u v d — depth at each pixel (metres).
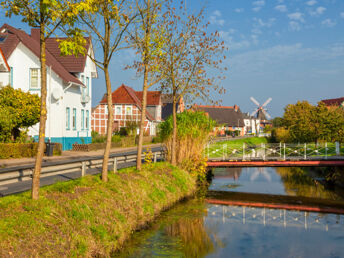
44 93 8.69
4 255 6.36
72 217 8.72
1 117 20.80
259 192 20.19
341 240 11.43
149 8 13.52
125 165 17.95
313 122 36.09
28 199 8.67
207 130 20.38
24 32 32.38
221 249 10.18
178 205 15.30
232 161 23.97
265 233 12.02
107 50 11.33
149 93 64.69
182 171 18.45
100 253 8.46
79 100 33.28
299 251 10.33
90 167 16.19
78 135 33.00
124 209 11.01
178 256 9.29
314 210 15.88
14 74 27.84
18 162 18.44
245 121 143.38
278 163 23.75
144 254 9.29
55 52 33.16
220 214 14.36
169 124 20.02
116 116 55.50
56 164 10.89
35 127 27.97
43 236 7.43
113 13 10.84
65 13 8.39
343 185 22.27
